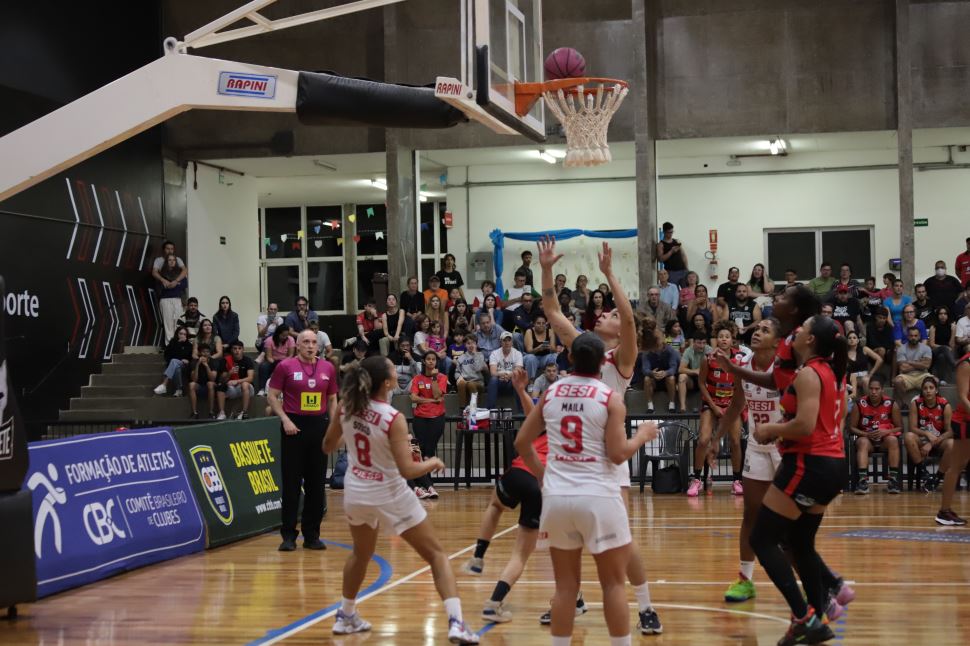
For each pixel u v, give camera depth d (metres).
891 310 18.66
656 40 21.11
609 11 20.92
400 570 8.66
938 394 14.59
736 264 23.47
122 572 8.72
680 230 23.66
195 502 10.12
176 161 21.84
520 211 24.16
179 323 19.41
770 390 6.69
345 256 27.97
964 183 22.61
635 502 13.73
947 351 17.41
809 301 6.16
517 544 6.68
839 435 5.66
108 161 19.84
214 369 18.17
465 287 24.23
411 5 21.23
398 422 5.79
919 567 8.28
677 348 17.45
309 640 6.07
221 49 21.64
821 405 5.55
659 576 8.10
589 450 4.88
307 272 28.16
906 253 19.80
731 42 20.86
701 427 14.14
